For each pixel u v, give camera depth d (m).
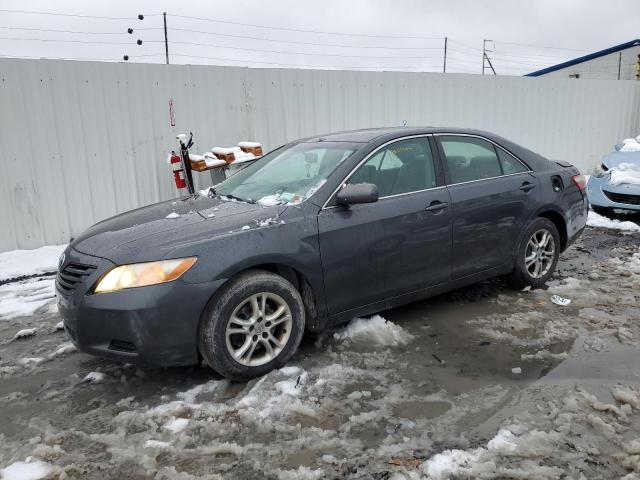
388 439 2.78
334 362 3.67
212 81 7.48
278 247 3.48
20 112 6.36
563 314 4.43
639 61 23.48
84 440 2.87
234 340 3.44
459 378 3.42
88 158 6.83
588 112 11.81
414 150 4.30
